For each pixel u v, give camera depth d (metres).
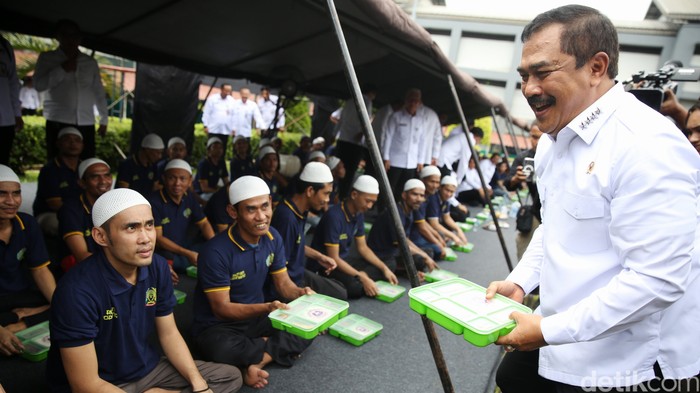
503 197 10.20
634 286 1.00
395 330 3.07
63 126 4.88
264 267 2.51
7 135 3.91
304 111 15.22
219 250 2.29
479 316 1.30
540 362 1.35
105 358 1.73
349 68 2.10
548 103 1.13
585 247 1.19
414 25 3.37
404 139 6.28
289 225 2.92
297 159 7.14
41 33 4.59
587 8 1.08
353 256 4.21
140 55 5.40
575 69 1.07
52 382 1.74
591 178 1.12
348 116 6.73
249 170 6.48
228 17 4.29
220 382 2.00
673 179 0.98
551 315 1.24
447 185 5.45
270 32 4.75
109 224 1.62
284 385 2.28
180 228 3.70
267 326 2.46
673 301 1.00
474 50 22.53
